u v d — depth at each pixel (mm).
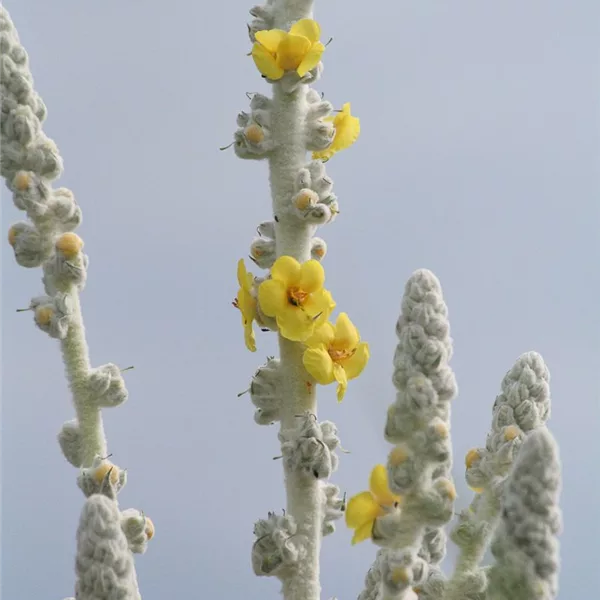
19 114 876
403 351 811
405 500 810
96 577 800
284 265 844
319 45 865
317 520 860
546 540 782
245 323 853
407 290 815
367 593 867
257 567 854
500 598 786
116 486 866
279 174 877
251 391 867
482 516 848
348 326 854
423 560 819
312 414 854
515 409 857
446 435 802
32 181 876
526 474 785
